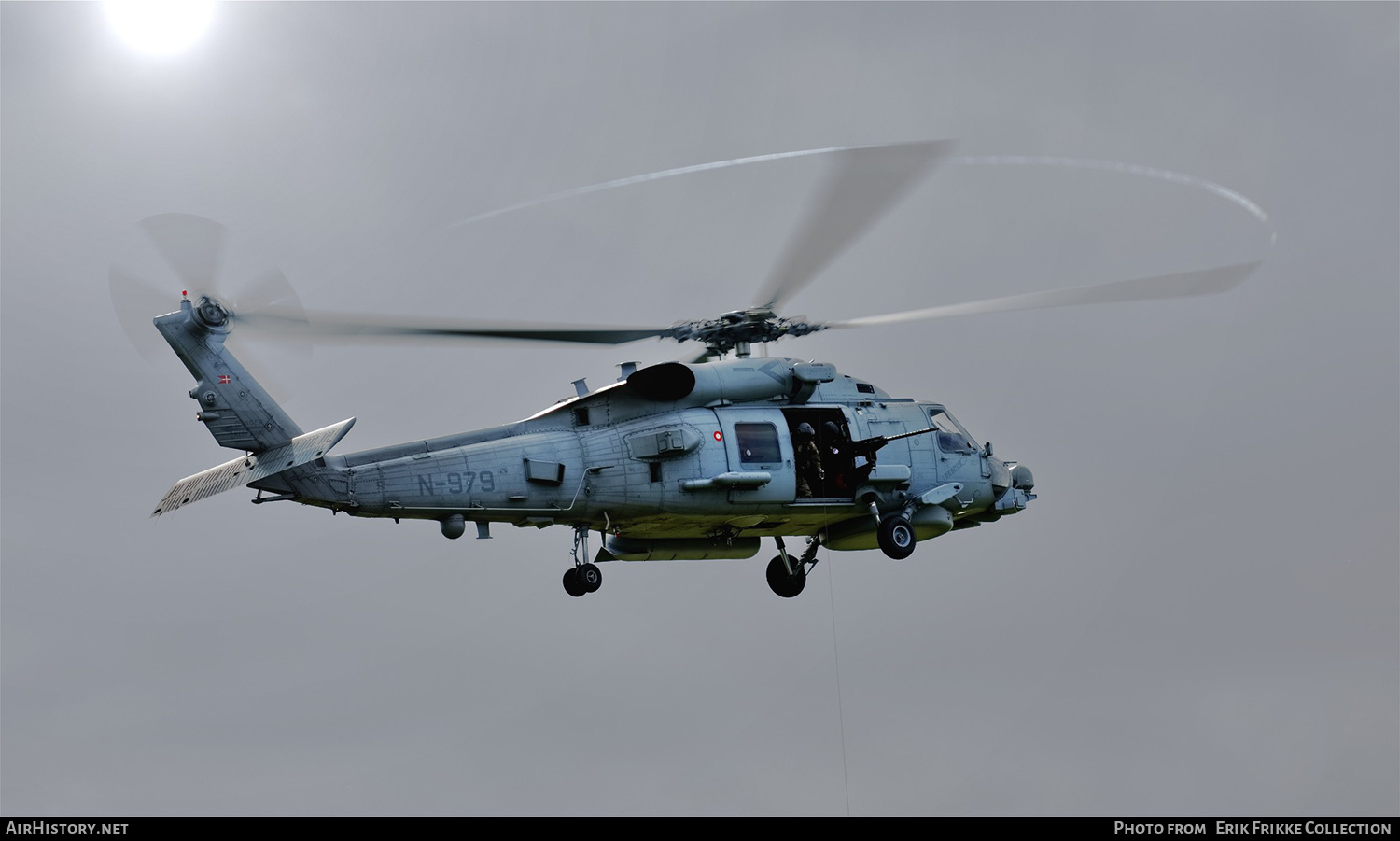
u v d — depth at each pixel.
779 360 63.75
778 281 61.97
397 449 55.72
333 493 53.72
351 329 54.09
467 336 56.50
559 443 58.47
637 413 60.38
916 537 67.25
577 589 61.06
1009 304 59.62
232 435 52.94
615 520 60.06
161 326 52.75
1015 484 72.81
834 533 66.25
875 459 64.19
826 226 61.94
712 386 61.25
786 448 61.84
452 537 56.84
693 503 60.09
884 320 62.25
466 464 56.31
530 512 57.75
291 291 53.84
